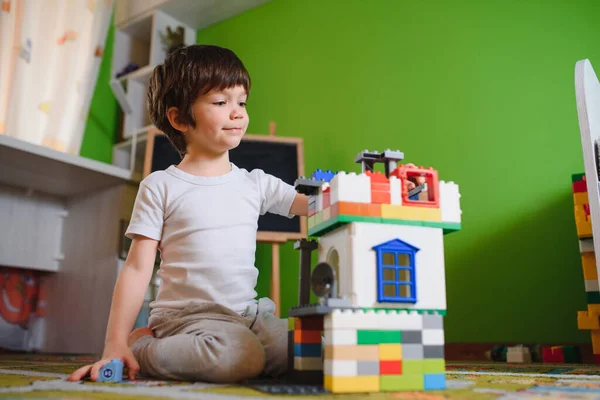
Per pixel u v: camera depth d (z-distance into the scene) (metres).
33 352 2.14
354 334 0.63
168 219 0.93
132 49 2.68
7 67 2.12
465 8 1.98
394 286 0.70
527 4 1.87
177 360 0.77
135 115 2.52
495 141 1.85
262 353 0.77
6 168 1.89
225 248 0.92
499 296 1.75
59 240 2.23
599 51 1.73
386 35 2.12
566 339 1.64
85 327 2.05
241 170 1.05
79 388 0.65
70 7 2.31
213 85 0.93
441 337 0.67
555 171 1.74
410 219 0.70
